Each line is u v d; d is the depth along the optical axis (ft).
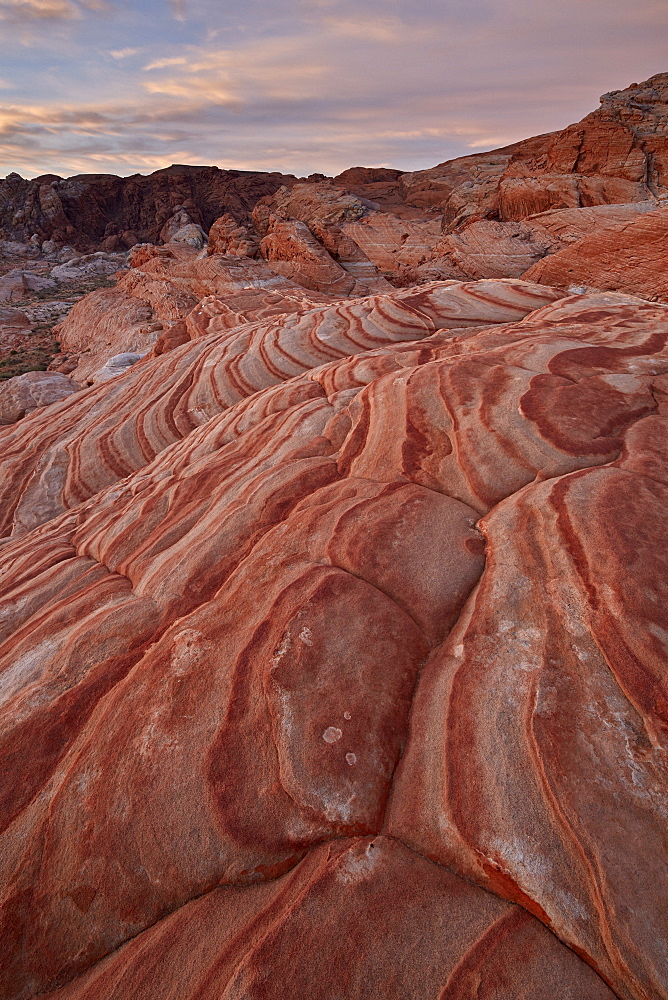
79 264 367.04
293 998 7.75
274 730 10.92
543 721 9.77
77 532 24.20
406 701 11.32
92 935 9.31
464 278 135.23
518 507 14.61
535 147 186.70
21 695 13.12
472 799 9.32
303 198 217.77
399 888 8.80
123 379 49.01
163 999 8.18
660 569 11.50
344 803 9.92
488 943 8.00
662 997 7.11
